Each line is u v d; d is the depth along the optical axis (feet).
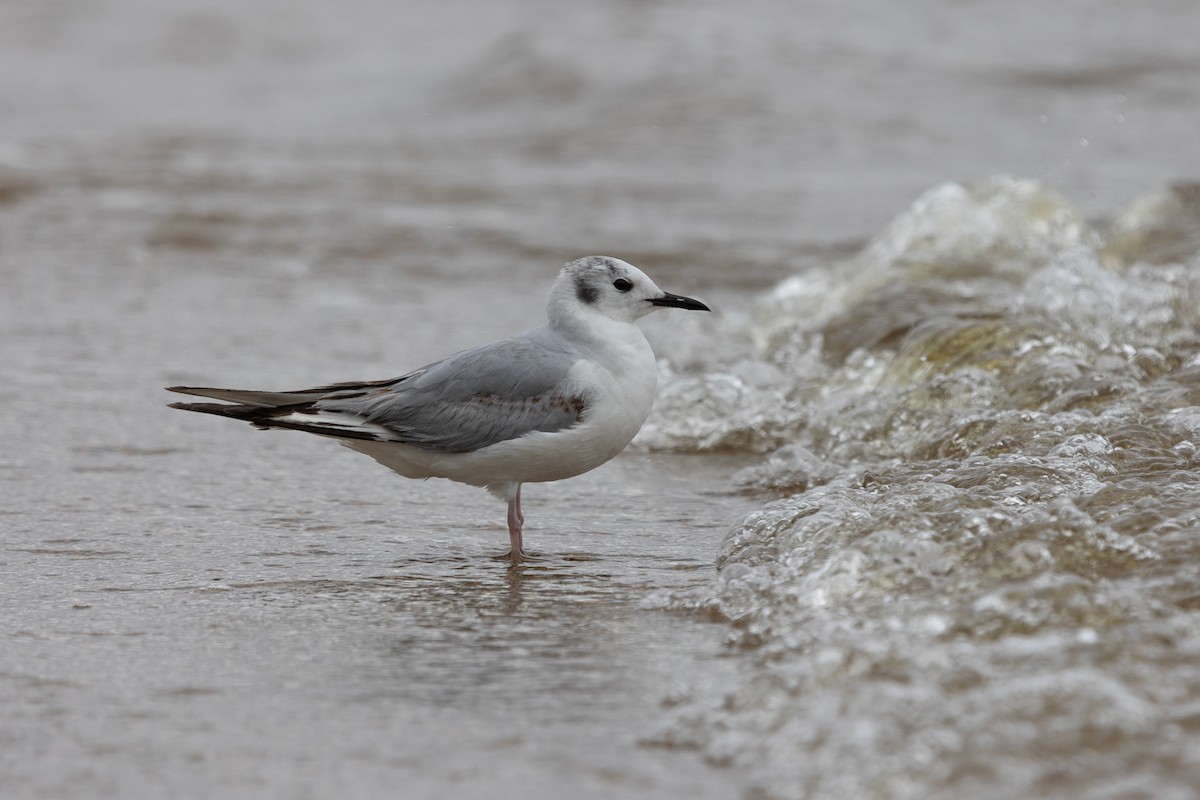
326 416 30.63
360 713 22.12
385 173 94.07
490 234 75.61
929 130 100.73
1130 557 25.80
